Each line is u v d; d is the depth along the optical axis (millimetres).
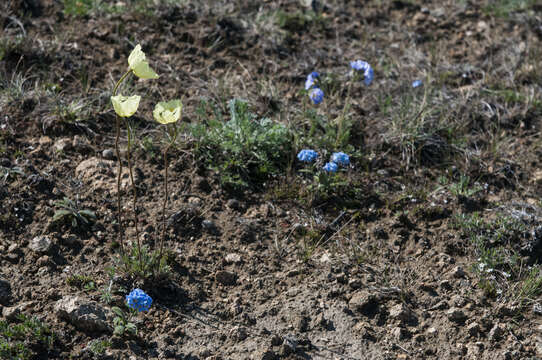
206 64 6883
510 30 8023
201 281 4711
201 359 4141
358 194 5594
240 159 5668
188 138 5789
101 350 4043
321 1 8070
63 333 4129
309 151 5395
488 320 4539
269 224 5273
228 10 7605
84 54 6695
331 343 4336
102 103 6133
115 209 5156
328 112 6402
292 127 6141
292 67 7035
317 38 7543
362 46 7516
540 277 4832
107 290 4441
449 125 6367
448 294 4770
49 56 6523
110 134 5867
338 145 5934
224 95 6430
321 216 5379
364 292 4691
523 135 6469
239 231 5145
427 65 7246
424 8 8297
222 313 4477
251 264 4895
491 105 6730
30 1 7250
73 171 5441
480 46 7711
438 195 5668
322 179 5527
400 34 7824
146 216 5137
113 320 4238
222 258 4910
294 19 7680
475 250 5105
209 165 5652
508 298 4742
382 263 5008
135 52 3678
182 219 5152
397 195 5652
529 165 6105
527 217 5348
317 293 4691
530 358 4301
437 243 5215
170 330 4301
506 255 5086
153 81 6523
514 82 7086
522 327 4539
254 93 6543
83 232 4926
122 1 7566
